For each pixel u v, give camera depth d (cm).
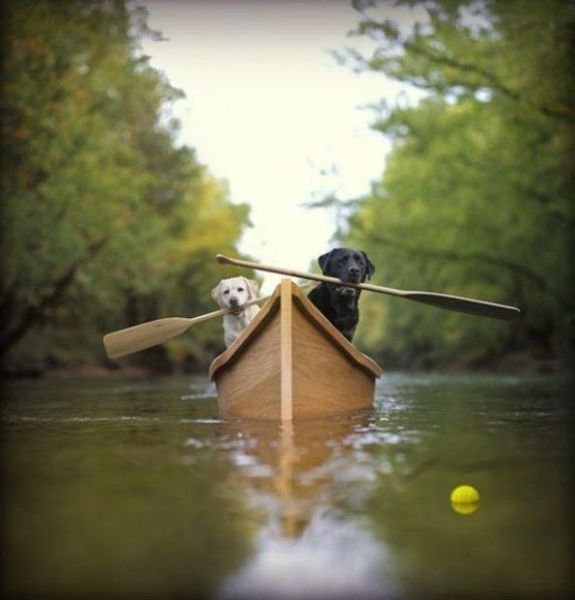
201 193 2570
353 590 196
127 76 1919
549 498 280
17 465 357
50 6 1530
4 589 199
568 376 1523
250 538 236
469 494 275
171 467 339
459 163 1855
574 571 207
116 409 692
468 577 202
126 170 1895
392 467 334
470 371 2016
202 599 193
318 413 569
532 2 1338
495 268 2002
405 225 2097
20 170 1568
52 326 1986
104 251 1844
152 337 626
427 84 1723
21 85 1521
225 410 622
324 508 264
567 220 1755
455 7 1514
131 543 232
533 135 1659
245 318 677
